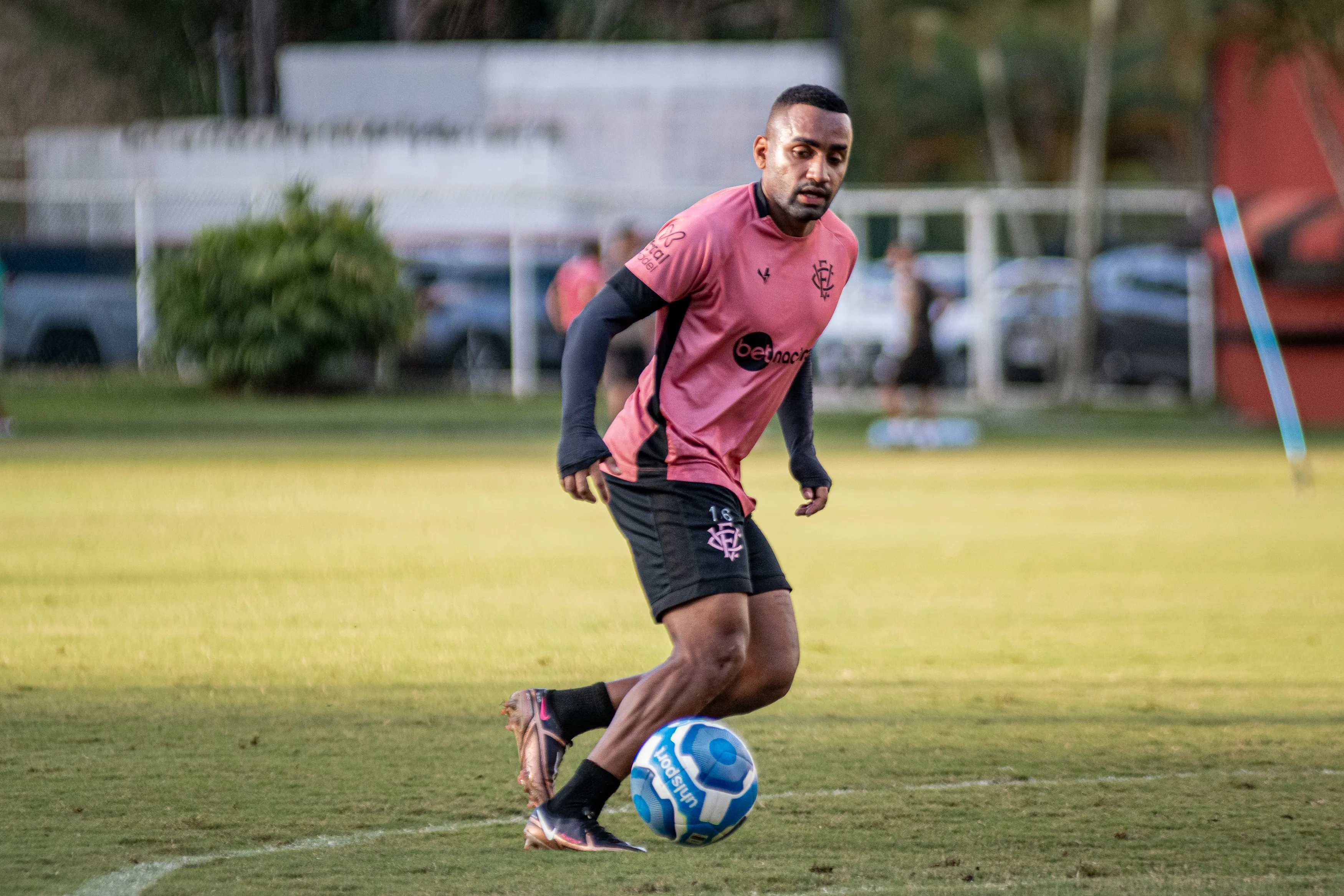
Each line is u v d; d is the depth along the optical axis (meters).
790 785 19.55
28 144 107.50
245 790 19.05
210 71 151.75
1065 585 37.59
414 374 103.62
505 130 104.88
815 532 48.00
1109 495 58.50
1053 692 25.56
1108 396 110.38
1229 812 18.27
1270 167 95.81
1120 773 20.17
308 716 23.36
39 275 103.12
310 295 92.56
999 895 15.13
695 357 16.75
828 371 106.44
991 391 103.69
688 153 108.62
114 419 83.88
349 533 46.12
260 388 93.88
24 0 146.25
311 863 16.14
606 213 105.50
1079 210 106.50
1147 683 26.28
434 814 18.11
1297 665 27.98
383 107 112.31
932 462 72.44
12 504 52.00
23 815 17.88
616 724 16.58
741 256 16.56
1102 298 112.69
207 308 92.94
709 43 160.62
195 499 54.22
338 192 97.44
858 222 106.75
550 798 17.00
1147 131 172.75
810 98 16.44
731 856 16.53
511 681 26.09
